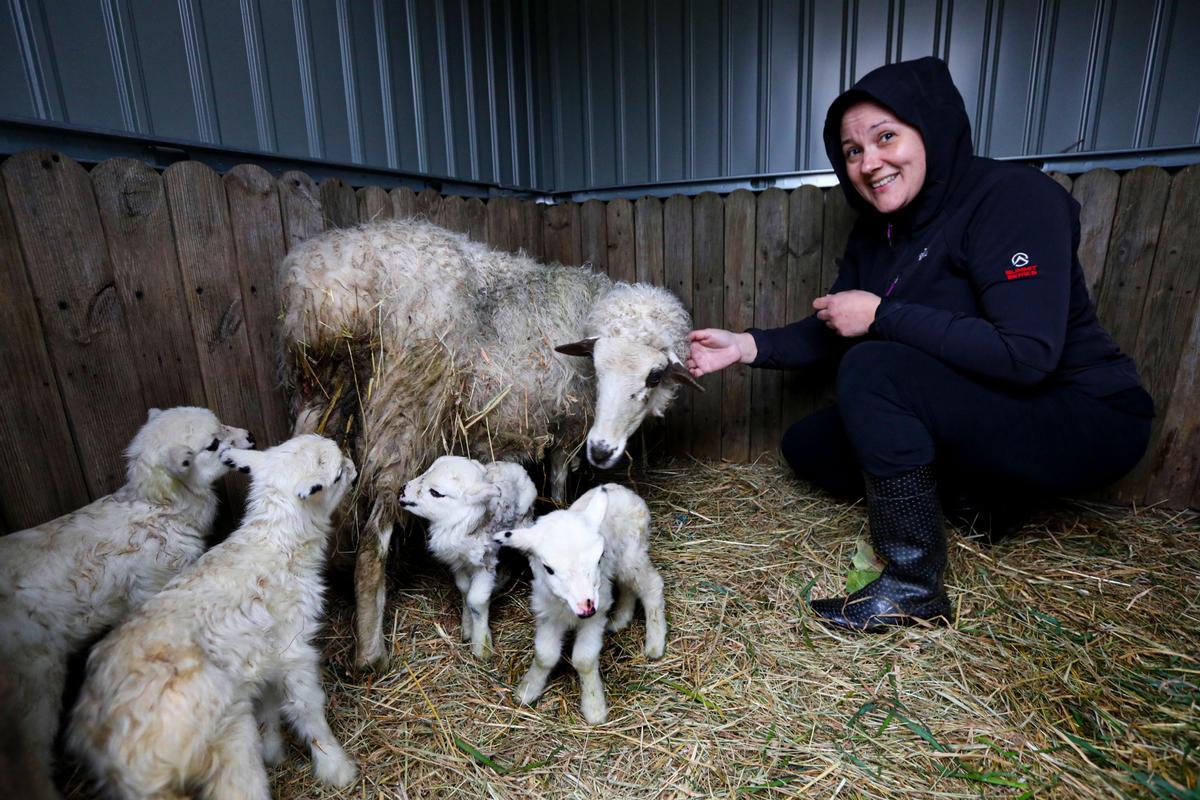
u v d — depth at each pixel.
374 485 2.18
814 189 3.70
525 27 4.53
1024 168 2.26
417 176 3.67
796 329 3.13
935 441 2.35
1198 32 3.47
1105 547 2.90
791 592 2.60
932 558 2.28
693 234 3.99
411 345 2.20
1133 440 2.38
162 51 2.46
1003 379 2.14
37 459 1.95
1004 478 2.46
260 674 1.62
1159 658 2.11
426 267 2.28
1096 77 3.69
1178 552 2.87
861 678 2.08
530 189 4.67
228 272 2.44
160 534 1.92
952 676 2.06
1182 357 3.23
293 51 2.98
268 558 1.75
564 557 1.71
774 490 3.68
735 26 4.22
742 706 1.99
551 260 4.36
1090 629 2.27
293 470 1.83
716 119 4.40
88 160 2.20
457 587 2.62
